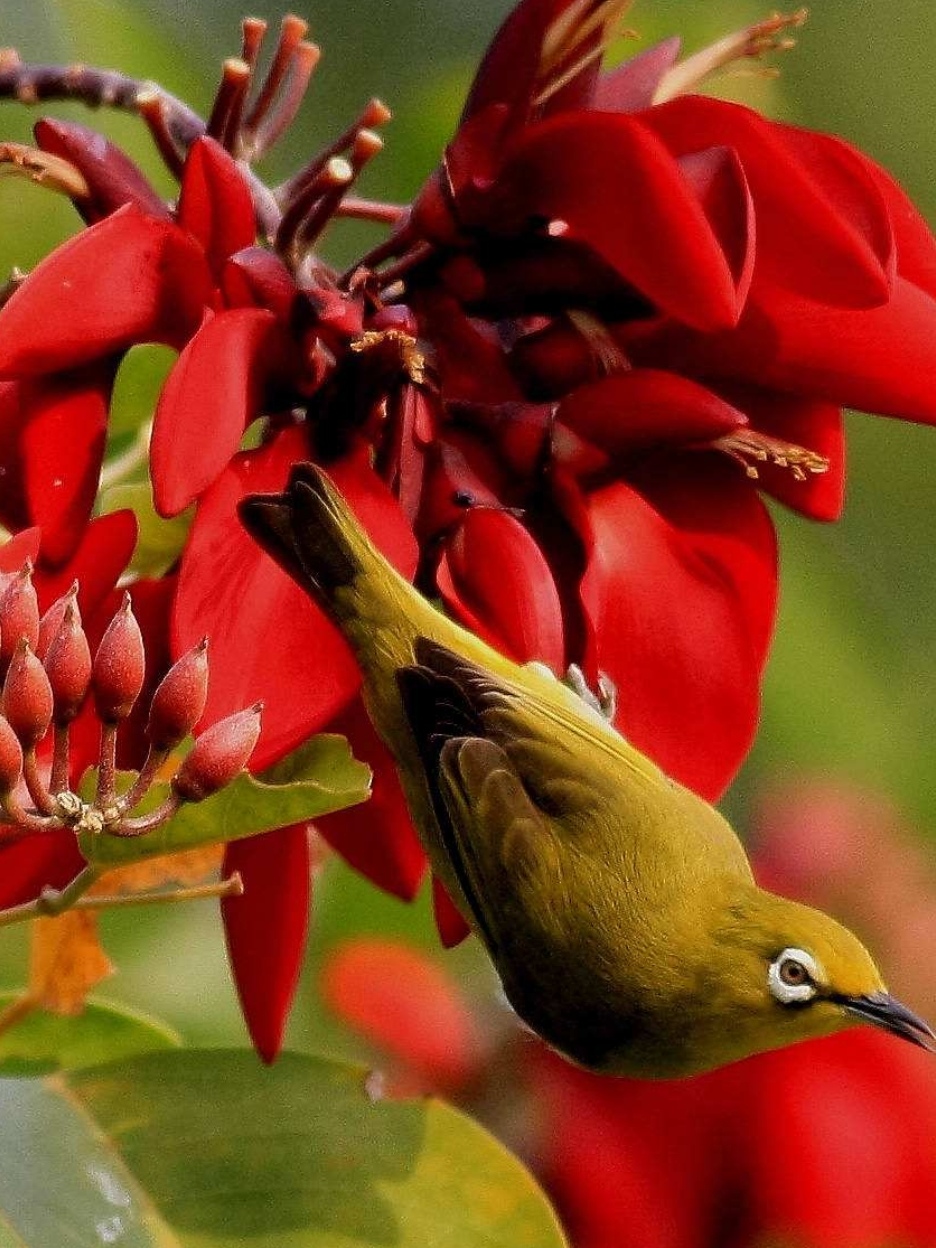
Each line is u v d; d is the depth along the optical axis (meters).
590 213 5.86
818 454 6.51
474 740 7.29
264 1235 6.26
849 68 11.05
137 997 8.80
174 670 5.16
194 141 6.45
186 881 7.33
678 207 5.62
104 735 5.17
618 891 7.63
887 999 7.50
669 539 6.30
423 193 6.26
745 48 6.62
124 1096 6.44
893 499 10.48
